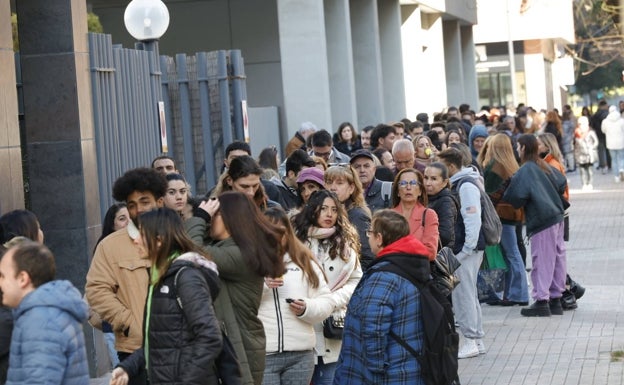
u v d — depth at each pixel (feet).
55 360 21.03
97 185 45.03
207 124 57.72
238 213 26.50
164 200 30.09
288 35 92.22
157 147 50.96
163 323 23.27
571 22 234.58
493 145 56.59
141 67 49.62
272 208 29.12
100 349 43.62
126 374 24.48
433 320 28.02
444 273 34.32
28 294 21.47
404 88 121.39
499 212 56.29
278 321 28.99
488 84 238.68
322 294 29.66
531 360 44.27
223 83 57.72
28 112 44.14
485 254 56.49
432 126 76.69
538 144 54.24
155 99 50.90
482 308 56.80
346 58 101.30
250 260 26.14
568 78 202.80
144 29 50.57
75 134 43.86
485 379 41.32
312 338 29.58
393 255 28.40
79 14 44.50
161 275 23.44
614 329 49.73
